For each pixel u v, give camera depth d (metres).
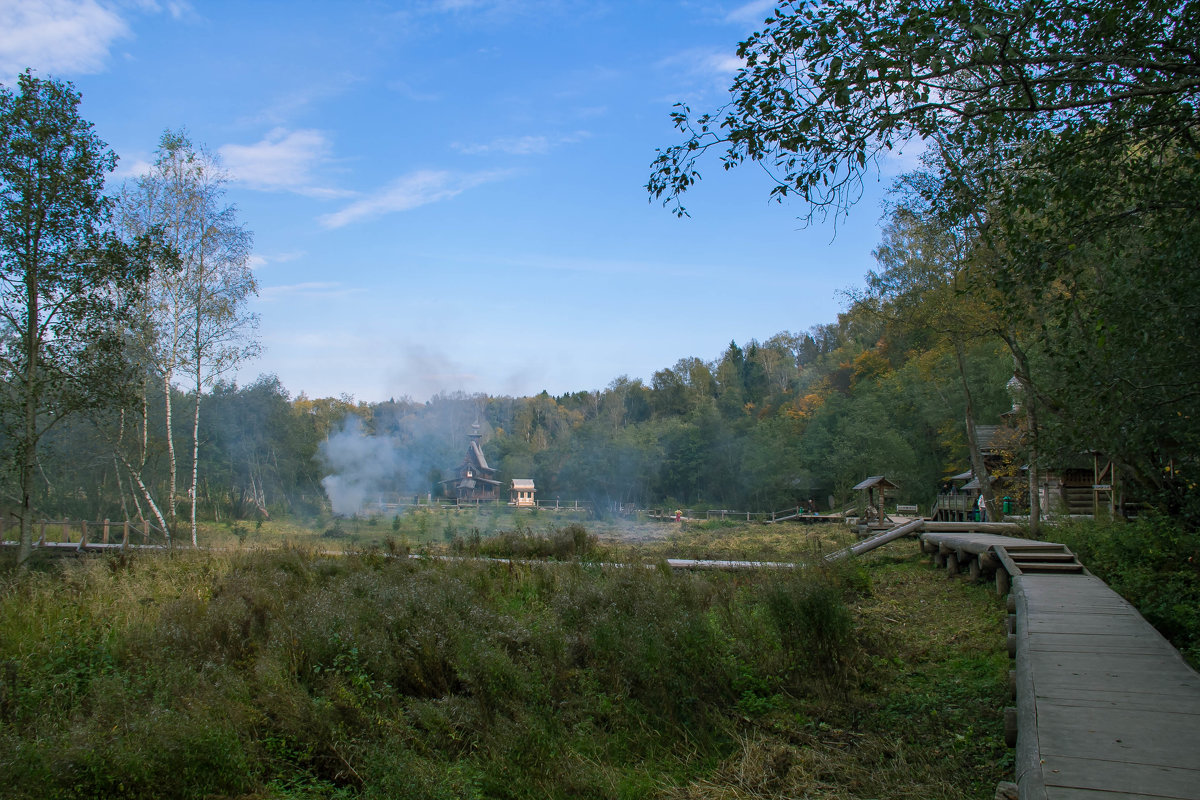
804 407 64.25
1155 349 8.59
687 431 62.53
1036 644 6.70
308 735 6.27
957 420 44.41
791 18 6.24
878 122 6.46
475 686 7.03
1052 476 26.30
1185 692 5.28
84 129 17.83
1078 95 6.82
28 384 17.70
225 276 26.12
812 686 7.68
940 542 15.38
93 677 7.77
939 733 6.48
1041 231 7.93
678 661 7.55
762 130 6.61
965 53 6.52
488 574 13.09
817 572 11.39
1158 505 12.80
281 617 9.07
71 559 18.98
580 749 6.26
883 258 23.97
